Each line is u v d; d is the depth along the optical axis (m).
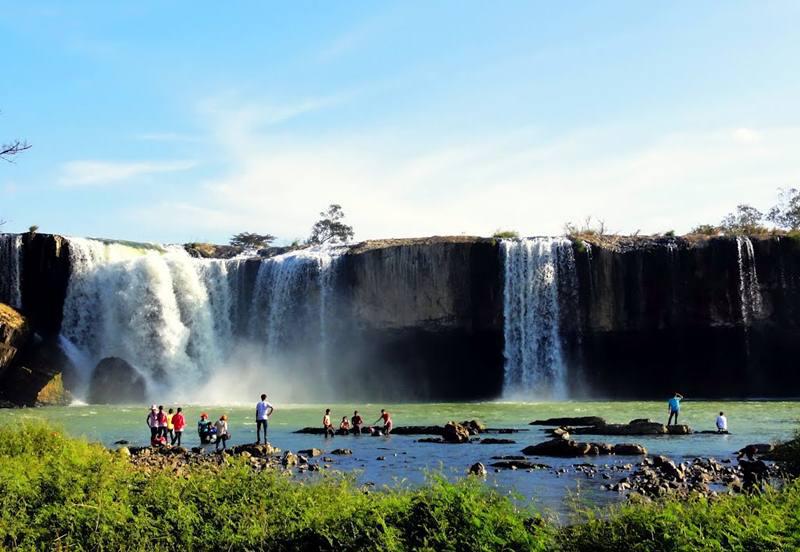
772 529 9.73
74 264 61.25
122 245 65.62
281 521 11.62
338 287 63.03
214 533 11.45
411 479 20.89
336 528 11.02
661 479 19.84
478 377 62.06
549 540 10.46
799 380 58.69
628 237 64.19
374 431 34.66
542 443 26.66
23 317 55.59
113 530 11.54
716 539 9.72
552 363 60.47
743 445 28.22
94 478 13.13
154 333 61.16
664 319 59.44
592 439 30.70
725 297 58.41
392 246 62.31
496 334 61.62
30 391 52.41
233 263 65.56
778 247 57.84
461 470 22.48
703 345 59.59
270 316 64.12
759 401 52.56
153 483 13.09
